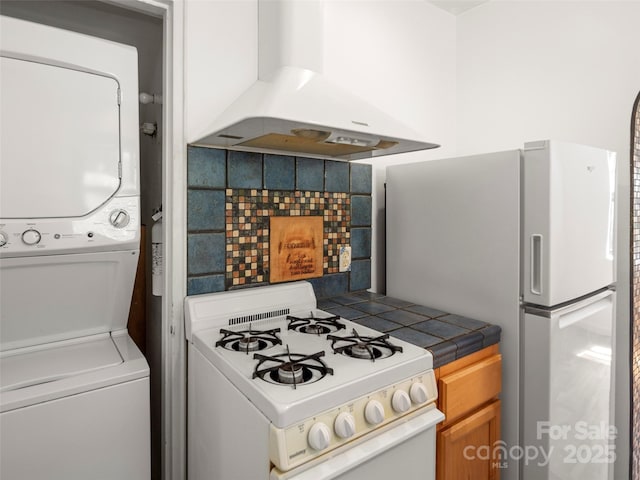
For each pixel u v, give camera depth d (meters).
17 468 0.97
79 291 1.26
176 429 1.36
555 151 1.25
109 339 1.38
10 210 1.04
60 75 1.10
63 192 1.11
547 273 1.25
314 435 0.81
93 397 1.08
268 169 1.53
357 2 1.85
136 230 1.25
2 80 1.02
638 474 1.72
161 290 1.51
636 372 1.69
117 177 1.20
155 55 1.83
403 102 2.05
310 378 0.94
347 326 1.35
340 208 1.78
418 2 2.11
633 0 1.62
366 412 0.91
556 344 1.27
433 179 1.62
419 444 1.03
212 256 1.40
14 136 1.04
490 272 1.41
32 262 1.10
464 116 2.26
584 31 1.76
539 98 1.93
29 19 1.72
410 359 1.05
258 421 0.86
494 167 1.39
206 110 1.37
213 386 1.10
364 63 1.88
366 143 1.31
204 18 1.36
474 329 1.34
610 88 1.69
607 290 1.58
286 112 1.03
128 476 1.15
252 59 1.47
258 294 1.46
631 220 1.65
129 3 1.27
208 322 1.31
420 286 1.68
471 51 2.22
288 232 1.60
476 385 1.23
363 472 0.90
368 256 1.90
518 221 1.32
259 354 1.01
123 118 1.21
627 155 1.65
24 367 1.13
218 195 1.41
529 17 1.96
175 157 1.32
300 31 1.34
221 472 1.06
